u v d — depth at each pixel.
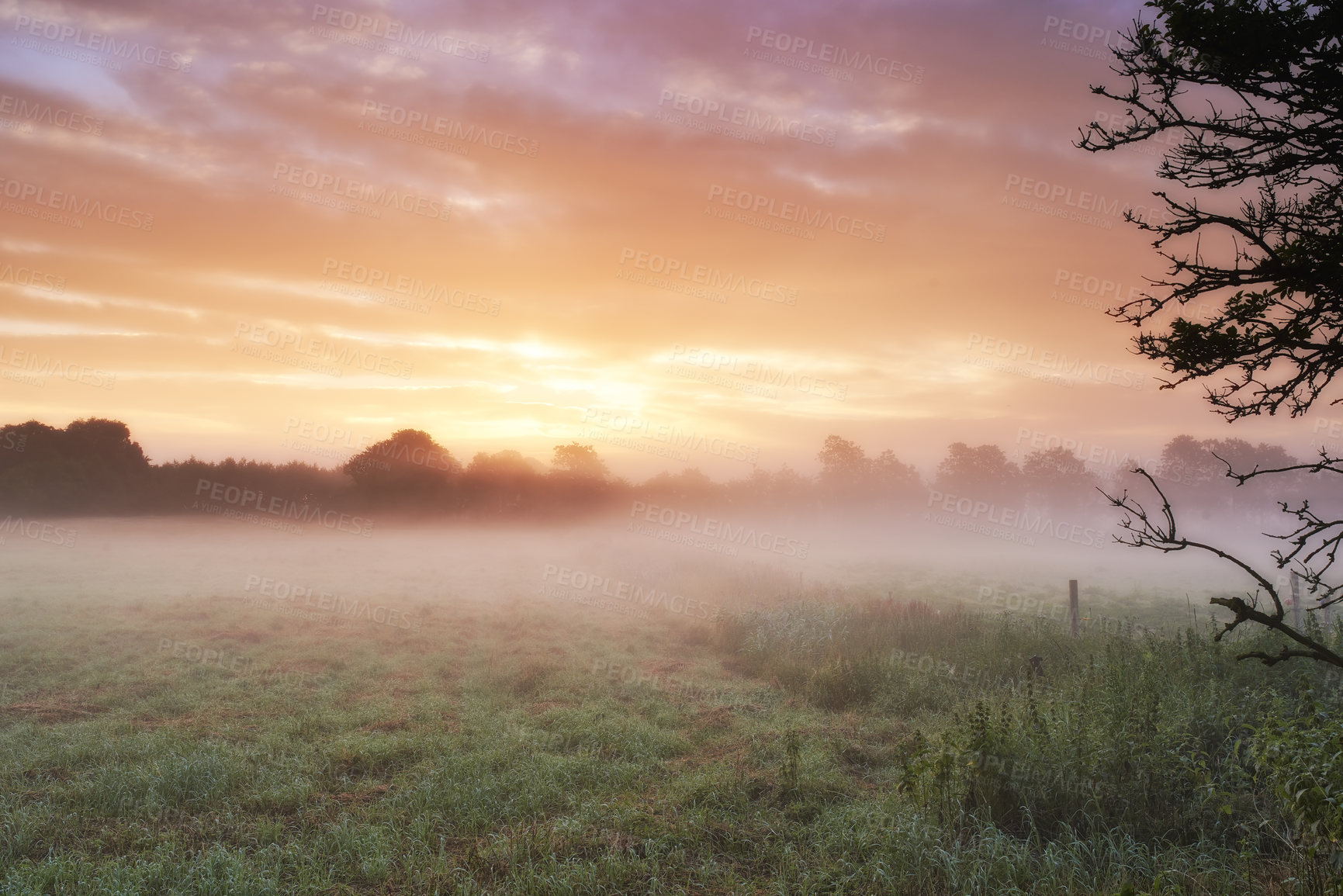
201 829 6.43
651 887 5.56
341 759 8.22
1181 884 5.18
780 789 7.44
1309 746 5.51
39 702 10.08
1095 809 6.29
